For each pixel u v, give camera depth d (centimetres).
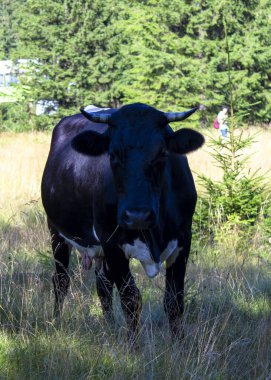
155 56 4988
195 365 743
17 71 7462
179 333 827
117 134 745
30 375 724
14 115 6788
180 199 819
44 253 1293
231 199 1448
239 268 1168
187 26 5044
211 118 4956
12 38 10556
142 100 5100
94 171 876
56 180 995
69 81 6519
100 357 764
